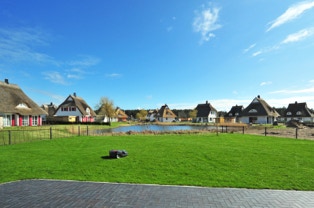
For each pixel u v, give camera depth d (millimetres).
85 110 60531
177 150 12922
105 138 20312
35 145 15758
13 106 33750
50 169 8703
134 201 5590
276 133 26078
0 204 5441
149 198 5793
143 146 14688
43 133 23844
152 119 93125
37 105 39906
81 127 38156
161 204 5418
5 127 29406
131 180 7312
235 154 11594
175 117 89562
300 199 5773
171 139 19094
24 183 7059
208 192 6246
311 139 19047
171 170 8523
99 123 50156
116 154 10922
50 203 5488
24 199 5750
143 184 6918
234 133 25875
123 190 6387
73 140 18797
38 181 7254
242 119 62469
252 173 8078
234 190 6422
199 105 79438
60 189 6480
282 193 6191
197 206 5312
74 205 5359
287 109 72438
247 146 14453
